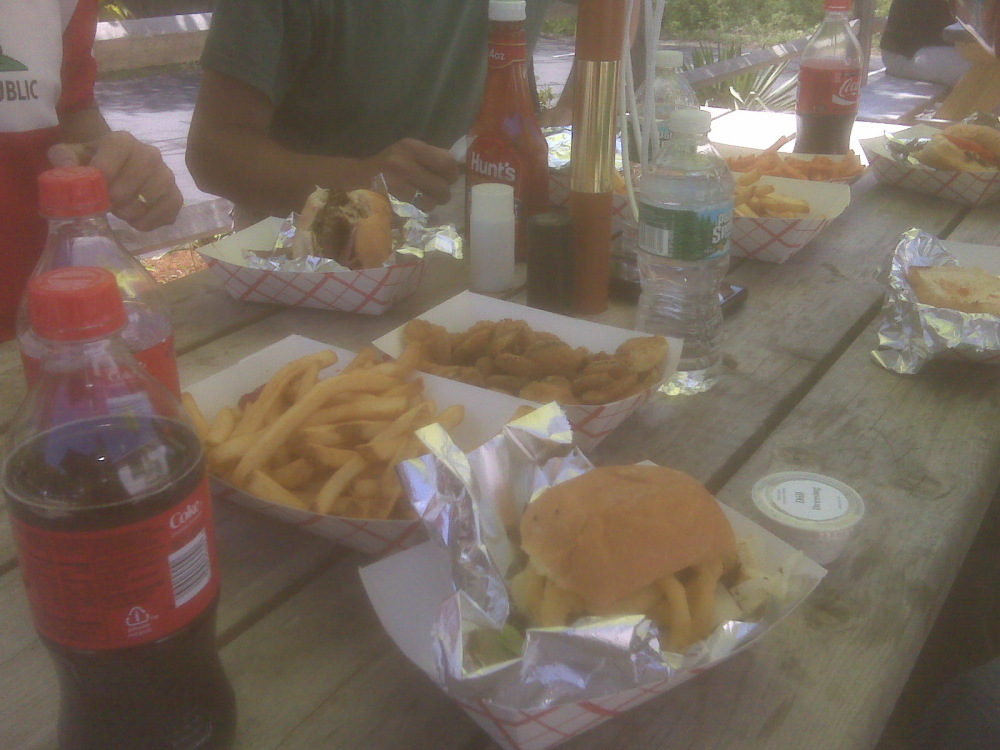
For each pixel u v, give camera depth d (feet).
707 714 2.48
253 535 3.22
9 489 1.99
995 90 9.68
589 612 2.32
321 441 3.14
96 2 6.46
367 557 3.12
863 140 7.84
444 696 2.55
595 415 3.46
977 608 6.09
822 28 7.38
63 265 3.31
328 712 2.50
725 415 4.09
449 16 7.89
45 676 2.59
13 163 5.91
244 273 5.02
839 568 3.07
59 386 2.18
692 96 6.81
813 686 2.57
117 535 1.92
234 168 6.34
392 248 5.24
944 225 6.68
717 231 4.10
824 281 5.67
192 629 2.14
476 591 2.37
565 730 2.20
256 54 6.47
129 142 5.09
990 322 4.34
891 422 4.07
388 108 7.66
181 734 2.21
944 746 3.77
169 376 3.19
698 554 2.41
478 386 3.78
